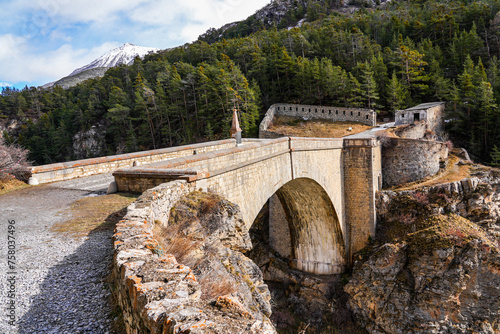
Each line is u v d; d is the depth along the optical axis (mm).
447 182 34250
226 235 10438
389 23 95125
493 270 25016
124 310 5023
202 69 77312
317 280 31953
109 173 18359
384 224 32656
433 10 87812
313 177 24578
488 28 75562
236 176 14367
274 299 32625
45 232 9383
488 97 47406
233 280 8461
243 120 61469
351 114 59094
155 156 19812
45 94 139750
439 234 27078
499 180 33438
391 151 38062
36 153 96375
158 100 82812
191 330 3301
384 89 64750
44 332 4852
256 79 80938
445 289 25328
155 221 8648
